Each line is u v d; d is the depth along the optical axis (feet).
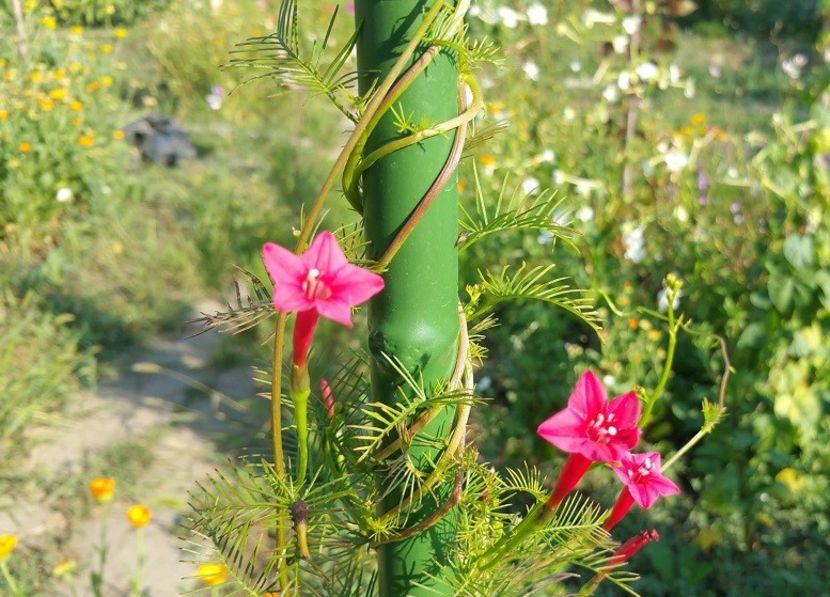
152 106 25.23
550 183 15.81
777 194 12.59
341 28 25.84
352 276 3.89
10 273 16.16
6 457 11.90
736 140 18.28
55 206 17.94
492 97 19.19
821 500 11.43
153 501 11.10
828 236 11.55
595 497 11.57
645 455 4.52
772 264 11.71
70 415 13.10
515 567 5.20
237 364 14.55
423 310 4.48
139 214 19.20
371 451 4.75
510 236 14.75
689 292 13.64
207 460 12.25
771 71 32.42
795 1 38.73
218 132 23.86
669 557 10.68
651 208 15.53
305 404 4.30
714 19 39.93
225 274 17.07
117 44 30.45
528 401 12.88
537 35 22.66
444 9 4.12
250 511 4.84
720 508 11.37
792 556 10.91
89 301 15.75
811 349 11.63
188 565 10.27
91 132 19.33
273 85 25.36
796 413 11.59
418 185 4.25
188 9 29.91
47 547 10.53
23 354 13.96
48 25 24.41
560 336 14.24
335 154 22.59
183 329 15.67
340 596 5.55
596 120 17.19
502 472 12.15
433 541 4.88
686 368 13.21
